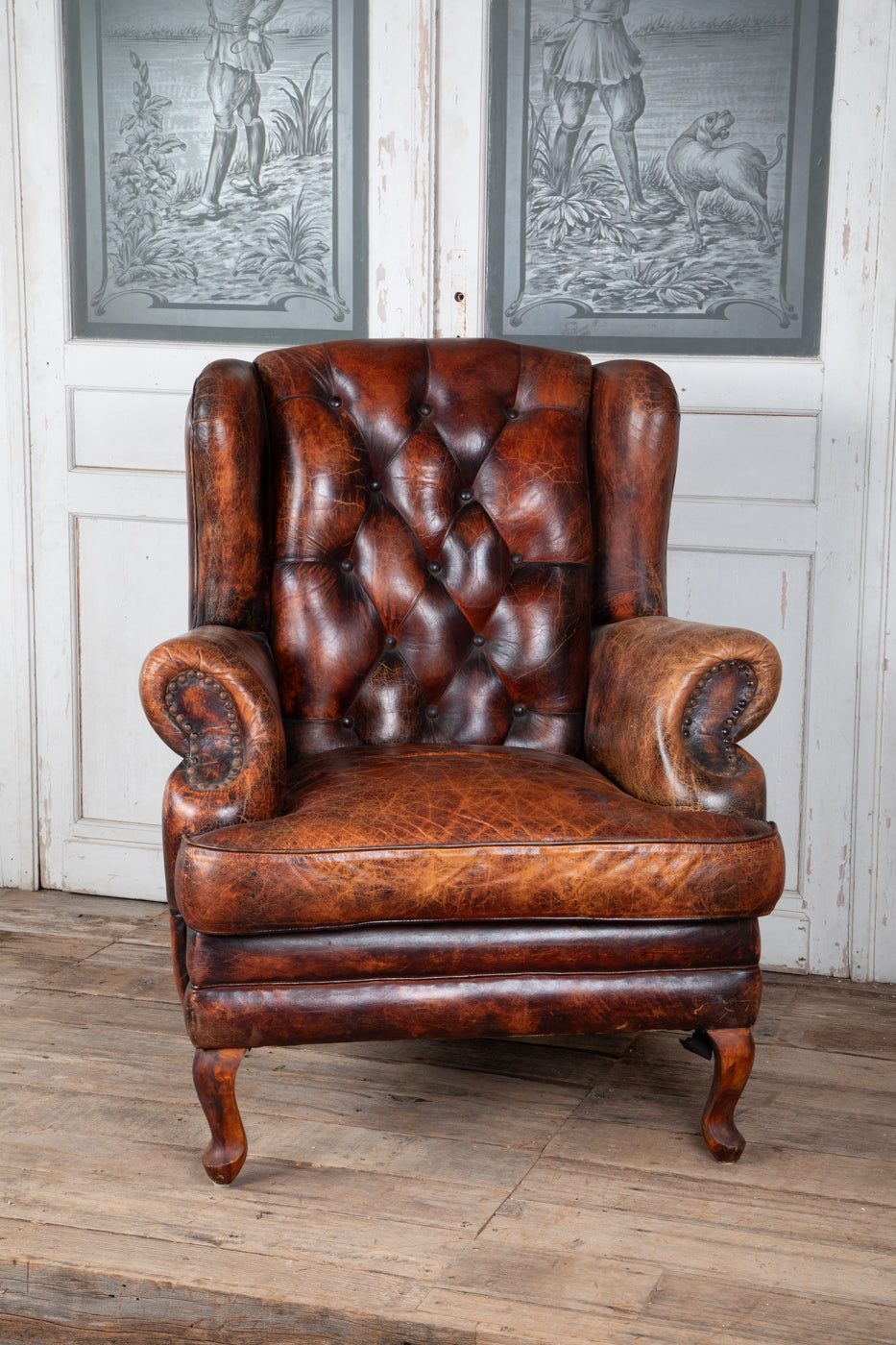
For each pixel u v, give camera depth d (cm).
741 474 251
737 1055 168
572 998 163
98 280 279
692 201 250
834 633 247
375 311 267
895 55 233
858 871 249
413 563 210
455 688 210
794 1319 140
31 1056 204
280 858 155
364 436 212
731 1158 173
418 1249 152
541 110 255
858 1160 175
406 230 262
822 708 249
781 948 255
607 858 158
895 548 242
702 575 256
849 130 237
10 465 282
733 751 174
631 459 209
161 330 278
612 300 257
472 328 263
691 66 246
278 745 164
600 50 250
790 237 246
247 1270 147
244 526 193
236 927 156
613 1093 195
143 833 286
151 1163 171
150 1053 206
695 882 159
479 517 212
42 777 291
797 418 247
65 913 277
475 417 214
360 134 262
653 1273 148
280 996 161
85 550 283
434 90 257
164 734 164
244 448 193
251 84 266
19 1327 150
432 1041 214
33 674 288
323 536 205
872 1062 209
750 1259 151
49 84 272
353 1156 174
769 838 163
